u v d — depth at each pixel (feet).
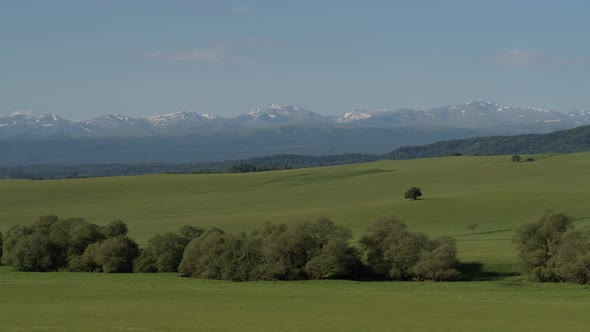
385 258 388.16
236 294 323.98
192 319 248.73
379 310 266.36
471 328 226.17
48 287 357.00
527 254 365.40
